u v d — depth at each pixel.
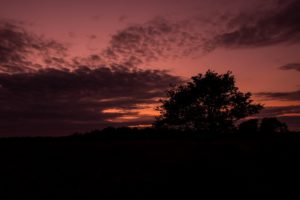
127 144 28.97
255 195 9.10
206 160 14.72
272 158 14.30
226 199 8.91
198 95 31.89
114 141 33.94
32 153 22.16
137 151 22.30
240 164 13.34
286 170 11.80
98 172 13.84
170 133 33.66
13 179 12.54
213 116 31.77
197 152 18.64
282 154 15.05
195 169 12.50
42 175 13.40
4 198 9.71
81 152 22.56
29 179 12.52
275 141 20.95
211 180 10.77
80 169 14.86
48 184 11.53
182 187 10.17
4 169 15.12
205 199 9.00
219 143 22.92
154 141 31.33
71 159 18.66
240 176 11.21
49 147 27.05
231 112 31.72
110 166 15.55
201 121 31.80
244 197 8.99
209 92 31.81
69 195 9.88
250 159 14.57
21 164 16.73
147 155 19.23
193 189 9.91
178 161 15.23
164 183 10.74
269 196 8.98
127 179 11.80
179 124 32.25
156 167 14.14
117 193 9.91
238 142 22.83
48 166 15.98
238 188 9.83
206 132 31.41
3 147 27.05
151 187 10.39
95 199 9.42
